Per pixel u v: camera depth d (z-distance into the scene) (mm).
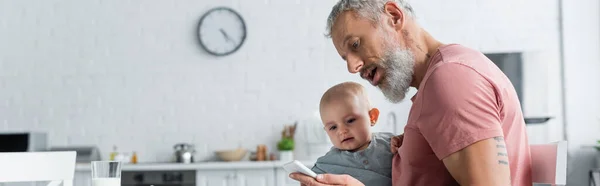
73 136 5621
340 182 1664
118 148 5613
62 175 2248
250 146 5562
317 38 5566
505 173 1482
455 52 1604
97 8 5672
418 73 1738
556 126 5324
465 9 5469
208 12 5605
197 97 5617
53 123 5641
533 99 5207
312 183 1675
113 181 1747
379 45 1700
